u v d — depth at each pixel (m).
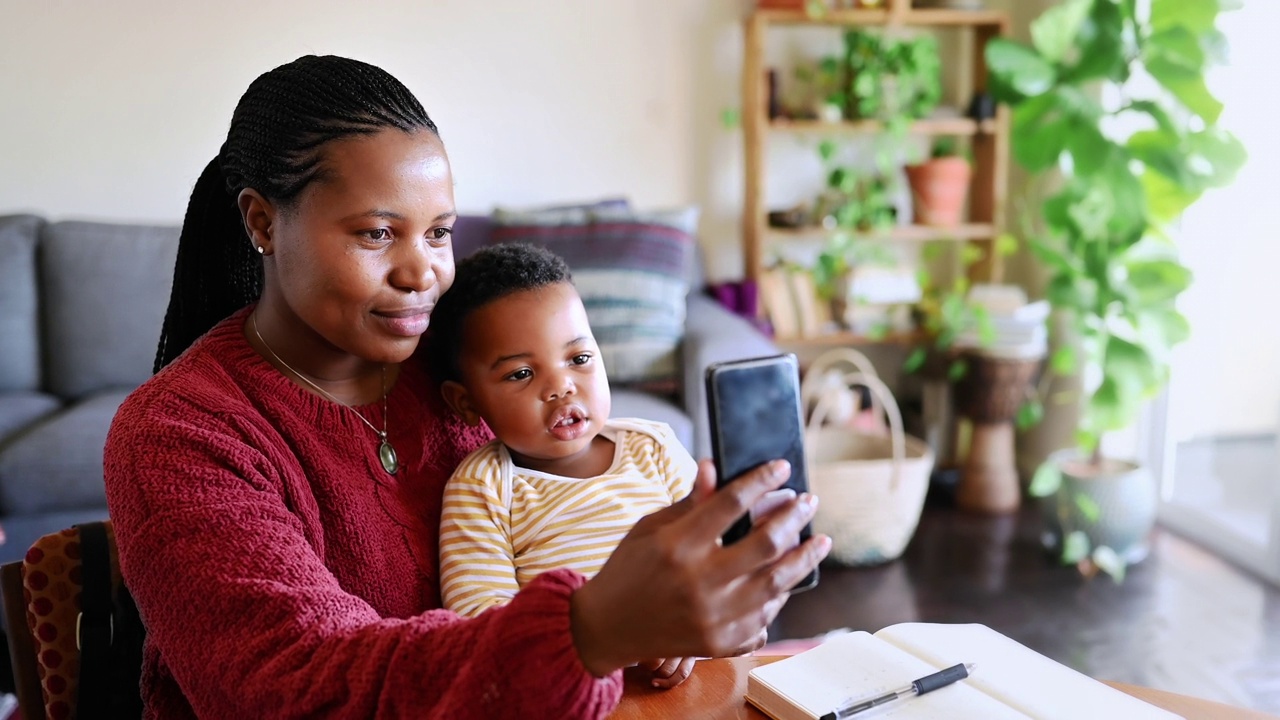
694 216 2.80
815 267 3.27
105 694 0.93
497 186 3.20
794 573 0.59
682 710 0.88
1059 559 2.71
